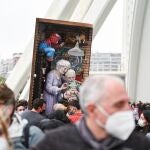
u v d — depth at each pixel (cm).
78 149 317
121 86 323
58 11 1673
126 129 318
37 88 897
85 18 1802
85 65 933
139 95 3959
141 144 359
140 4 3644
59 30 912
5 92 396
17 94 1833
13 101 402
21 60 1788
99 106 319
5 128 328
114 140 322
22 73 1788
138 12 3694
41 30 899
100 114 318
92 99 321
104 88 319
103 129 320
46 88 901
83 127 324
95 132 321
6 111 377
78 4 1702
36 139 425
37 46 896
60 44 912
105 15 1830
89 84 328
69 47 921
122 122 316
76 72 925
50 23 902
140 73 3944
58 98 899
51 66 909
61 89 905
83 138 320
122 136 319
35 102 782
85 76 928
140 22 3772
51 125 520
